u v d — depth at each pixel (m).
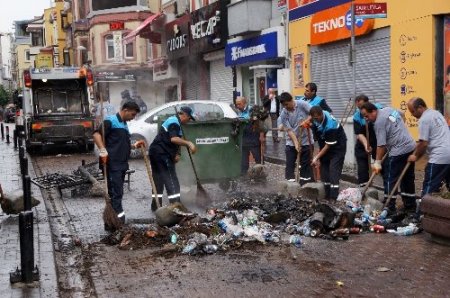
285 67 20.55
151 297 5.82
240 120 10.87
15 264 6.59
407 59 14.71
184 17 28.14
